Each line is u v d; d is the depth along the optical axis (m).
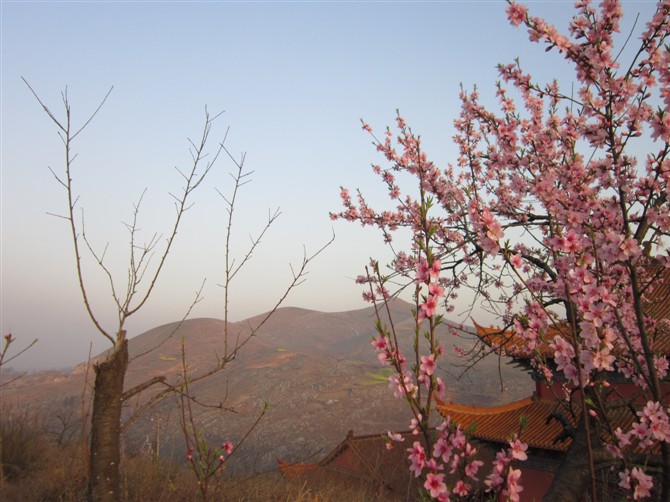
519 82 6.82
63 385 134.88
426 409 3.06
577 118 7.44
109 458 4.17
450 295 12.31
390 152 11.37
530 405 18.16
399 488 11.41
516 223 9.83
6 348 4.95
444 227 10.30
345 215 12.16
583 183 6.09
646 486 4.09
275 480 11.28
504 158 8.63
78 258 4.36
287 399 153.12
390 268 9.30
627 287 5.97
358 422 133.38
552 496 6.01
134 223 4.71
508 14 5.70
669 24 5.38
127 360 4.52
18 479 7.76
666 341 7.44
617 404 5.49
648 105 5.66
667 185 5.08
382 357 3.09
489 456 16.55
